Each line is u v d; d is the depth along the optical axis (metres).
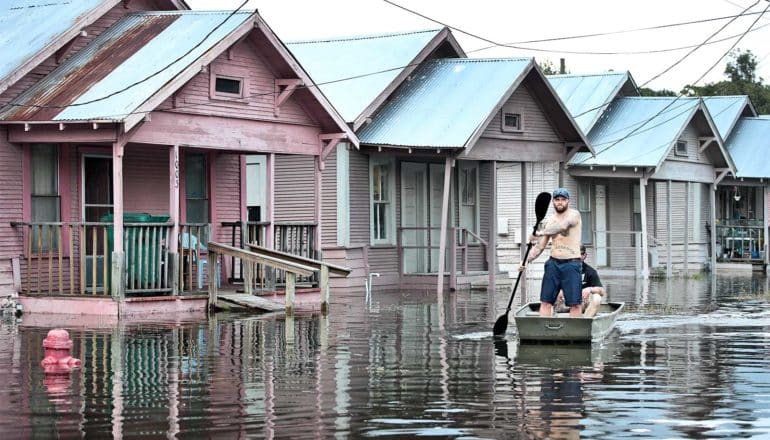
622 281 52.78
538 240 27.02
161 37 33.69
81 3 34.91
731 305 37.09
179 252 32.88
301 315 32.19
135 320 30.08
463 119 42.91
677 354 23.25
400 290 44.41
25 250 32.62
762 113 99.69
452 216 48.41
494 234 45.34
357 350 23.81
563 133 47.94
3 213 32.12
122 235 30.94
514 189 56.31
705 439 14.89
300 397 17.88
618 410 16.81
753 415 16.44
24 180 32.59
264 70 34.78
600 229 58.31
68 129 31.22
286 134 35.72
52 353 21.61
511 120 45.91
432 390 18.56
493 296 40.97
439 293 42.47
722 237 69.25
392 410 16.80
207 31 33.06
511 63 44.97
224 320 30.28
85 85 32.16
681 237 64.56
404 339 26.03
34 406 17.12
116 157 30.55
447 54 47.94
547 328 25.06
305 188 43.66
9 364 21.61
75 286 33.78
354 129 42.25
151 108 30.38
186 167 37.25
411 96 45.06
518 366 21.41
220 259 36.88
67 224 31.72
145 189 36.06
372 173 44.66
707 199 67.75
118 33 34.78
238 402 17.44
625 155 54.16
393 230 45.78
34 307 32.16
